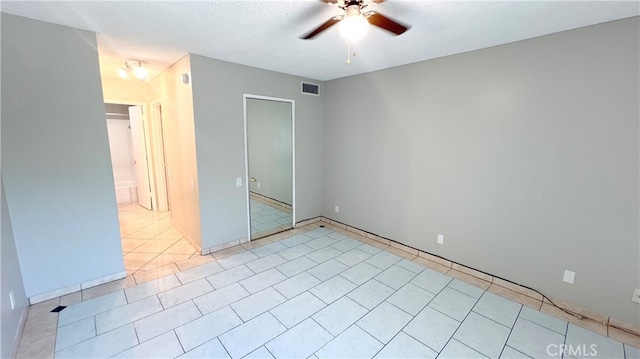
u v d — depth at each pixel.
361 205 4.31
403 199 3.73
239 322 2.30
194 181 3.50
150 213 5.36
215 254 3.60
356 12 1.73
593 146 2.29
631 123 2.12
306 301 2.61
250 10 2.03
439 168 3.31
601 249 2.32
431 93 3.28
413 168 3.57
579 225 2.41
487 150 2.89
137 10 2.04
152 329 2.20
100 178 2.72
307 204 4.80
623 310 2.27
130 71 3.98
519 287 2.80
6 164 2.24
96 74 2.59
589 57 2.24
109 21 2.25
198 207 3.49
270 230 4.41
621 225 2.22
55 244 2.54
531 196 2.65
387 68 3.70
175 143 3.92
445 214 3.32
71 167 2.56
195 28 2.38
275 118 4.14
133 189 6.32
